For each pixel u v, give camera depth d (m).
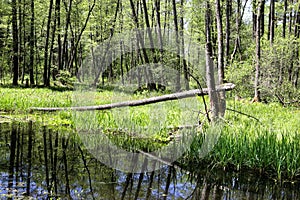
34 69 28.92
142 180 4.82
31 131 8.02
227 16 17.47
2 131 7.85
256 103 12.47
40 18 25.22
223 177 5.06
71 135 7.71
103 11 28.84
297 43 17.42
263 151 5.27
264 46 17.36
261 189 4.58
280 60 16.23
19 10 22.88
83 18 28.61
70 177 4.76
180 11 21.30
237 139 5.61
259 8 13.78
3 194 3.96
